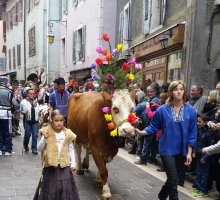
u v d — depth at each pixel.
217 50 8.41
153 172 7.26
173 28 9.98
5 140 8.55
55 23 23.48
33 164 7.59
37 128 8.79
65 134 4.60
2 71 37.78
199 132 5.94
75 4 20.33
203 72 9.02
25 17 27.83
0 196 5.46
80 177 6.72
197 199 5.67
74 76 20.77
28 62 27.16
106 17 17.00
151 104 7.32
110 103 5.19
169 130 4.54
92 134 5.39
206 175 5.80
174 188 4.46
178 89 4.53
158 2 11.88
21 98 13.21
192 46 9.06
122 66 5.37
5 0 34.56
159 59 11.55
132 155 8.90
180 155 4.61
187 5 9.49
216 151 4.91
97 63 5.43
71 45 21.23
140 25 13.44
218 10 8.41
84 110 5.90
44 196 4.43
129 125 4.82
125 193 5.86
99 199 5.49
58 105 8.16
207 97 6.95
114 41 17.14
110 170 7.32
